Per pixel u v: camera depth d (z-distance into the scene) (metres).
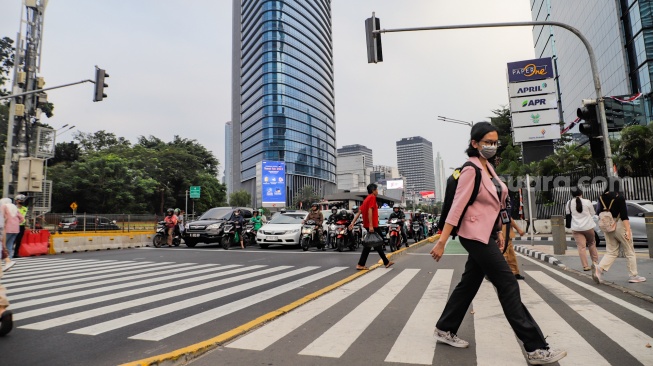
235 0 147.00
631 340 3.46
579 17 56.62
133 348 3.56
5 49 35.31
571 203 7.93
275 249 15.16
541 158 25.73
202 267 9.53
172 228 17.31
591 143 8.00
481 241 3.03
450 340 3.36
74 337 3.90
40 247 14.08
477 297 5.38
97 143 64.56
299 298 5.72
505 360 3.01
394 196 90.62
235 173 137.00
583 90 56.00
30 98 17.80
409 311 4.66
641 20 40.09
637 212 12.86
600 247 13.24
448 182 3.32
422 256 11.46
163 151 63.66
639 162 21.52
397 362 3.01
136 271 8.92
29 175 15.45
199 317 4.66
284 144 106.12
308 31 122.50
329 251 14.01
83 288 6.72
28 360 3.27
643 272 7.21
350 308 4.84
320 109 124.56
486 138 3.25
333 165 134.00
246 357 3.18
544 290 5.87
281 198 54.94
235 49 144.38
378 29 10.04
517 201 22.20
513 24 9.45
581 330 3.77
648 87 39.09
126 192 48.66
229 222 15.96
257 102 113.44
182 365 3.05
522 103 25.95
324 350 3.31
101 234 17.17
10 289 6.68
